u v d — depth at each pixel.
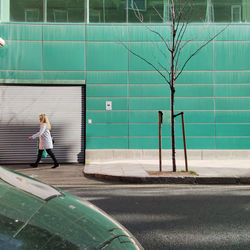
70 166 10.44
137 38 11.86
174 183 7.21
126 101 11.75
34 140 11.42
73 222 1.16
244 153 11.65
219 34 11.94
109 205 4.64
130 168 9.09
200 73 11.85
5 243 0.90
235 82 11.85
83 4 11.87
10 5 11.69
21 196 1.29
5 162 11.24
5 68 11.45
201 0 11.97
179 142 11.69
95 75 11.73
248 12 12.03
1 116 11.38
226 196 5.37
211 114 11.78
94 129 11.61
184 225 3.59
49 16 11.78
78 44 11.75
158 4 11.96
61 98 11.67
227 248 2.86
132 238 1.22
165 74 11.84
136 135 11.69
